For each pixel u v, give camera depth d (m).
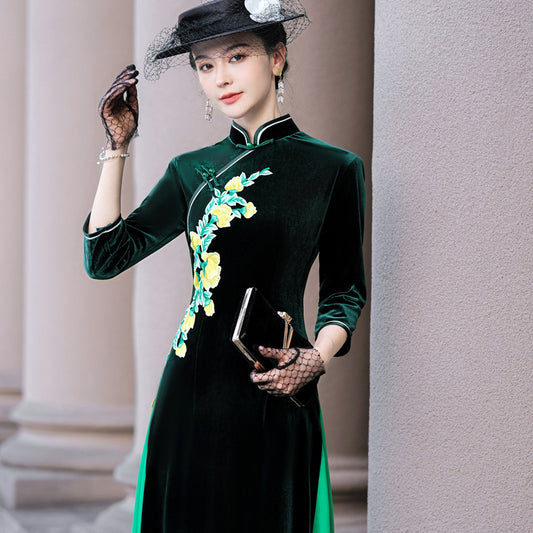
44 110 6.87
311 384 2.28
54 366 6.77
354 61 3.90
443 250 2.56
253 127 2.45
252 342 2.12
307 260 2.39
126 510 5.03
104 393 6.68
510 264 2.36
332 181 2.38
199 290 2.40
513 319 2.35
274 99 2.46
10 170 9.19
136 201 4.64
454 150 2.53
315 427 2.40
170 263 4.46
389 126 2.79
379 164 2.84
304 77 3.85
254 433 2.31
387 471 2.78
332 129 3.87
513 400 2.35
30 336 6.98
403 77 2.73
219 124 4.19
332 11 3.88
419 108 2.66
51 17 6.84
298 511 2.33
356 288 2.40
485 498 2.43
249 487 2.30
